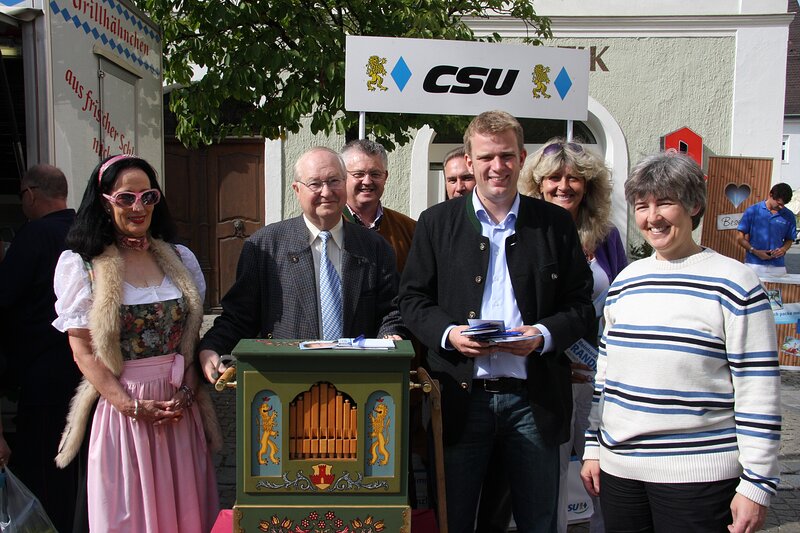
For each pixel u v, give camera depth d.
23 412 2.66
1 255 3.10
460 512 2.19
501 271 2.16
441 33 4.43
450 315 2.17
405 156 7.51
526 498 2.19
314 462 1.76
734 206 7.21
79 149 3.06
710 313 1.73
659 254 1.88
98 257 2.05
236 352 1.72
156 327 2.10
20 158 3.13
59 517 2.62
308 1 4.52
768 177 7.20
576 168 2.65
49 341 2.64
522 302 2.13
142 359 2.08
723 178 7.18
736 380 1.72
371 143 3.03
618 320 1.89
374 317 2.35
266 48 4.31
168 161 7.76
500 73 3.34
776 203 6.71
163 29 4.71
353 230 2.37
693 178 1.76
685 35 7.39
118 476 2.04
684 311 1.75
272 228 2.32
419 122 4.71
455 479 2.18
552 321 2.09
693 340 1.73
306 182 2.20
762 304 1.71
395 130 4.69
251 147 7.82
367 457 1.77
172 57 4.88
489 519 2.53
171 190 7.81
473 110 3.35
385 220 3.08
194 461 2.20
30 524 2.20
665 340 1.76
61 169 2.88
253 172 7.86
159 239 2.26
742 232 6.91
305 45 4.30
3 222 4.07
